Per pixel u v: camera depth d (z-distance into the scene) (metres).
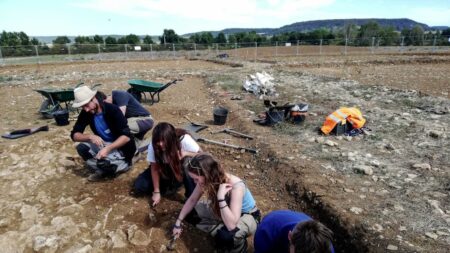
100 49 29.23
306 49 33.91
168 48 31.61
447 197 3.64
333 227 3.42
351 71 16.25
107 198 3.90
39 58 25.53
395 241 2.95
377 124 6.29
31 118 7.56
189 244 3.21
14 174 4.39
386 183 4.00
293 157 4.76
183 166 3.41
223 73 14.63
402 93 8.99
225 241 2.86
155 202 3.75
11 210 3.61
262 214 3.72
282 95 9.34
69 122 7.08
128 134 4.10
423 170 4.28
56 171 4.50
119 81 13.03
